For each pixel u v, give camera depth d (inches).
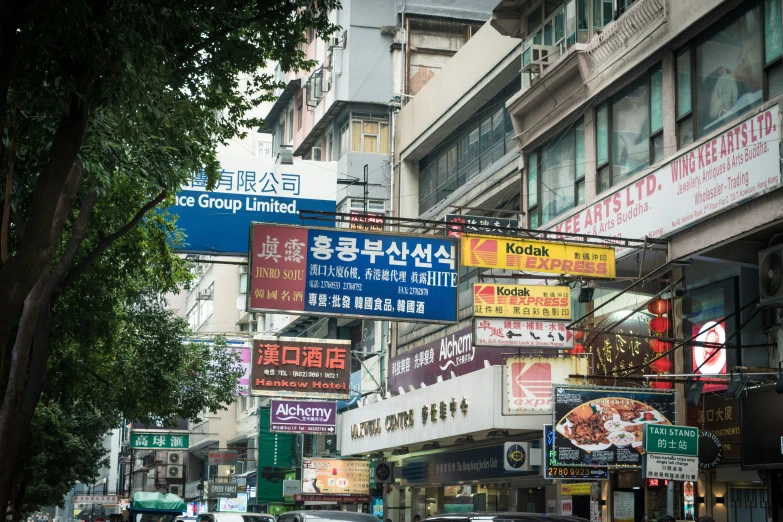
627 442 585.9
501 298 614.9
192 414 1060.5
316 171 978.1
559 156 811.4
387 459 1182.9
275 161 969.5
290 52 591.8
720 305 636.1
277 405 1150.3
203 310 2326.5
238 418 2055.9
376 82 1390.3
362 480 1159.6
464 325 989.2
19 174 526.0
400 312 600.4
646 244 621.3
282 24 577.9
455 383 806.5
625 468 587.2
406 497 1147.9
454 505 1007.6
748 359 604.7
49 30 365.4
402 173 1248.8
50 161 357.7
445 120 1123.9
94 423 1561.3
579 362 657.6
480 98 1051.9
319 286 593.0
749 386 553.9
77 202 636.7
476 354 852.6
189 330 1012.5
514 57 959.0
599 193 745.0
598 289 771.4
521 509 863.7
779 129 528.7
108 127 491.2
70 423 1473.9
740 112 593.9
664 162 634.2
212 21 521.3
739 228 562.9
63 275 573.9
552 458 575.5
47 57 373.1
